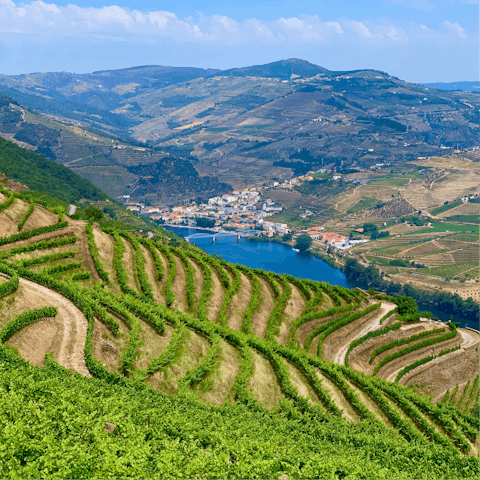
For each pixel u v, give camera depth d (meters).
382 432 60.34
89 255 88.88
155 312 75.06
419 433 65.38
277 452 41.38
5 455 30.73
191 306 93.19
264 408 60.28
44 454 31.80
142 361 61.59
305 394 68.94
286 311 106.56
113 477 31.64
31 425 34.69
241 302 102.31
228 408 55.50
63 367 51.47
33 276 71.31
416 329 122.31
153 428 40.91
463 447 68.06
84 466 31.91
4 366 44.72
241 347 75.12
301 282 120.69
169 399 53.19
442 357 112.06
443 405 79.88
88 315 63.22
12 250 77.88
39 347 55.09
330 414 62.72
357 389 75.75
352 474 40.44
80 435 35.12
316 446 49.00
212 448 41.38
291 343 92.94
